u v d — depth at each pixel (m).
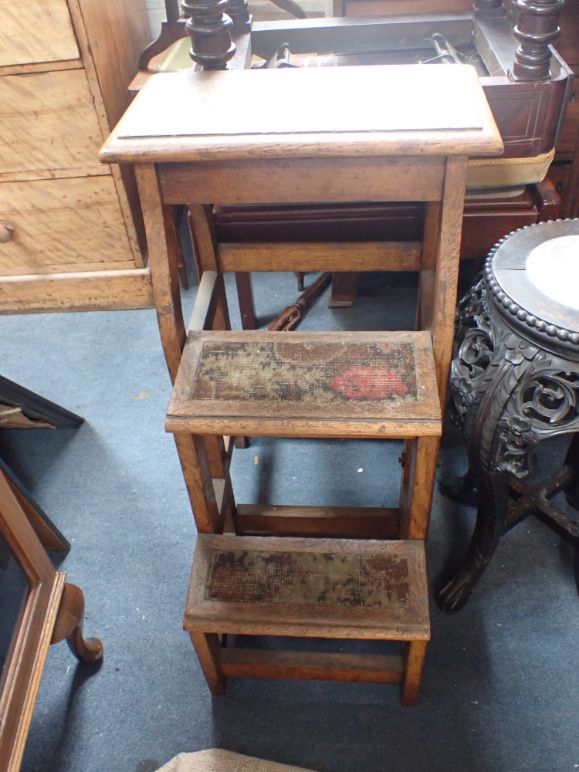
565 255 1.02
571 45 1.42
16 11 0.77
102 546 1.39
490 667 1.18
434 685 1.16
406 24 1.39
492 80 1.10
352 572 1.01
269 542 1.05
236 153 0.73
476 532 1.20
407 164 0.75
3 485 0.91
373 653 1.21
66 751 1.11
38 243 0.98
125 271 1.01
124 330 1.91
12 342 1.89
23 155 0.89
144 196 0.80
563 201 1.65
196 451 0.92
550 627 1.23
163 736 1.12
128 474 1.53
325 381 0.87
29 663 0.95
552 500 1.42
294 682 1.18
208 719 1.14
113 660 1.21
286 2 1.62
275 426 0.83
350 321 1.87
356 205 1.13
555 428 0.97
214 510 1.07
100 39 0.86
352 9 1.52
